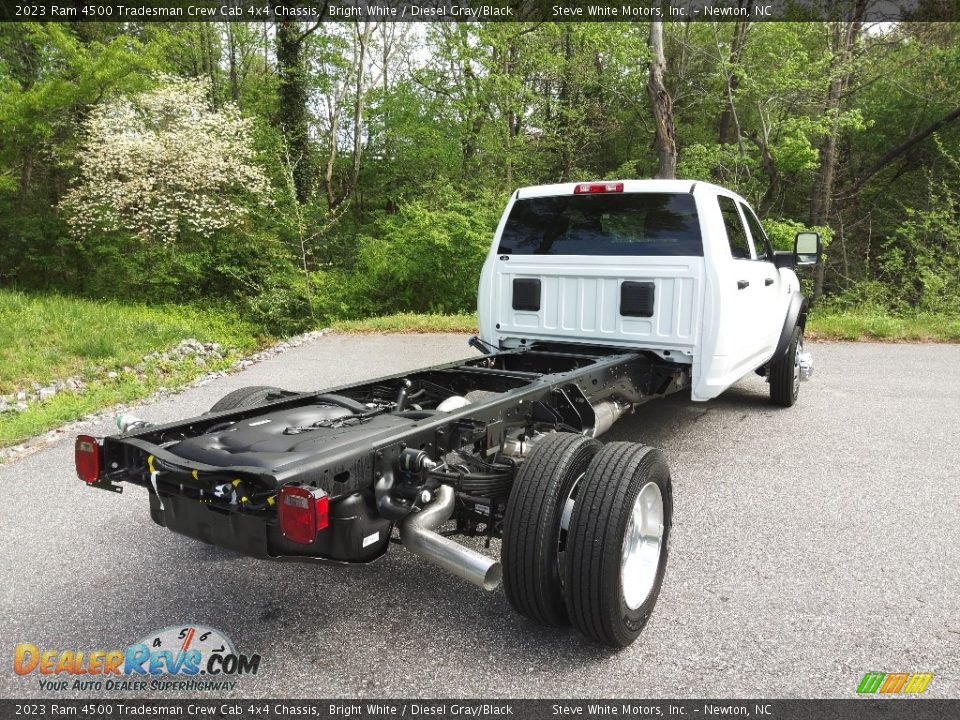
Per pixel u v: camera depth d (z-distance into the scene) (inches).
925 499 173.6
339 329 515.8
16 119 636.1
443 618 123.0
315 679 105.8
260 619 123.3
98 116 695.1
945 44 844.6
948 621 118.2
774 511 166.7
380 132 1031.6
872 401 281.3
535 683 104.0
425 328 514.3
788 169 729.0
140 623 122.3
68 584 136.3
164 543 155.4
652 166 1002.1
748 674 104.9
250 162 838.5
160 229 703.1
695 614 121.8
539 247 214.2
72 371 424.5
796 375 273.0
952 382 316.5
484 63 879.7
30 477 202.7
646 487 114.9
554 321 211.0
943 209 698.2
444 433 119.1
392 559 146.9
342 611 125.6
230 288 784.3
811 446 220.1
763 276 223.9
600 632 107.0
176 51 936.9
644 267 192.5
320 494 87.5
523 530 107.4
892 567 137.6
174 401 304.5
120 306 673.6
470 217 719.7
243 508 98.3
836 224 941.2
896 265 672.4
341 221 940.6
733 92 776.9
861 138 921.5
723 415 260.8
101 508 177.3
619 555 104.4
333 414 132.6
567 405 153.9
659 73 569.9
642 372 196.2
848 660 107.9
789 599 126.1
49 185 797.9
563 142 945.5
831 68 719.1
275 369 372.5
